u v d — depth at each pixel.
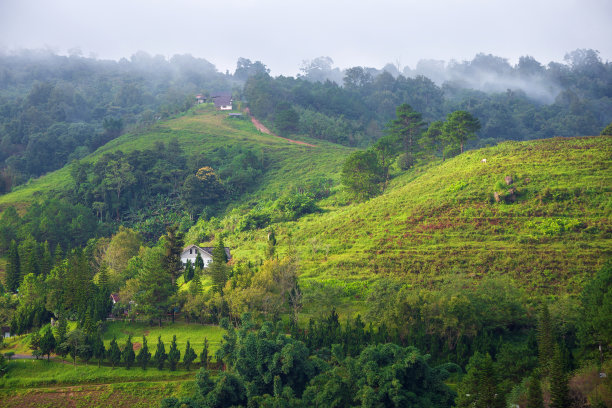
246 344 63.84
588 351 58.38
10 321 91.50
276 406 55.81
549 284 82.44
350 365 57.59
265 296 80.31
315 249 110.38
